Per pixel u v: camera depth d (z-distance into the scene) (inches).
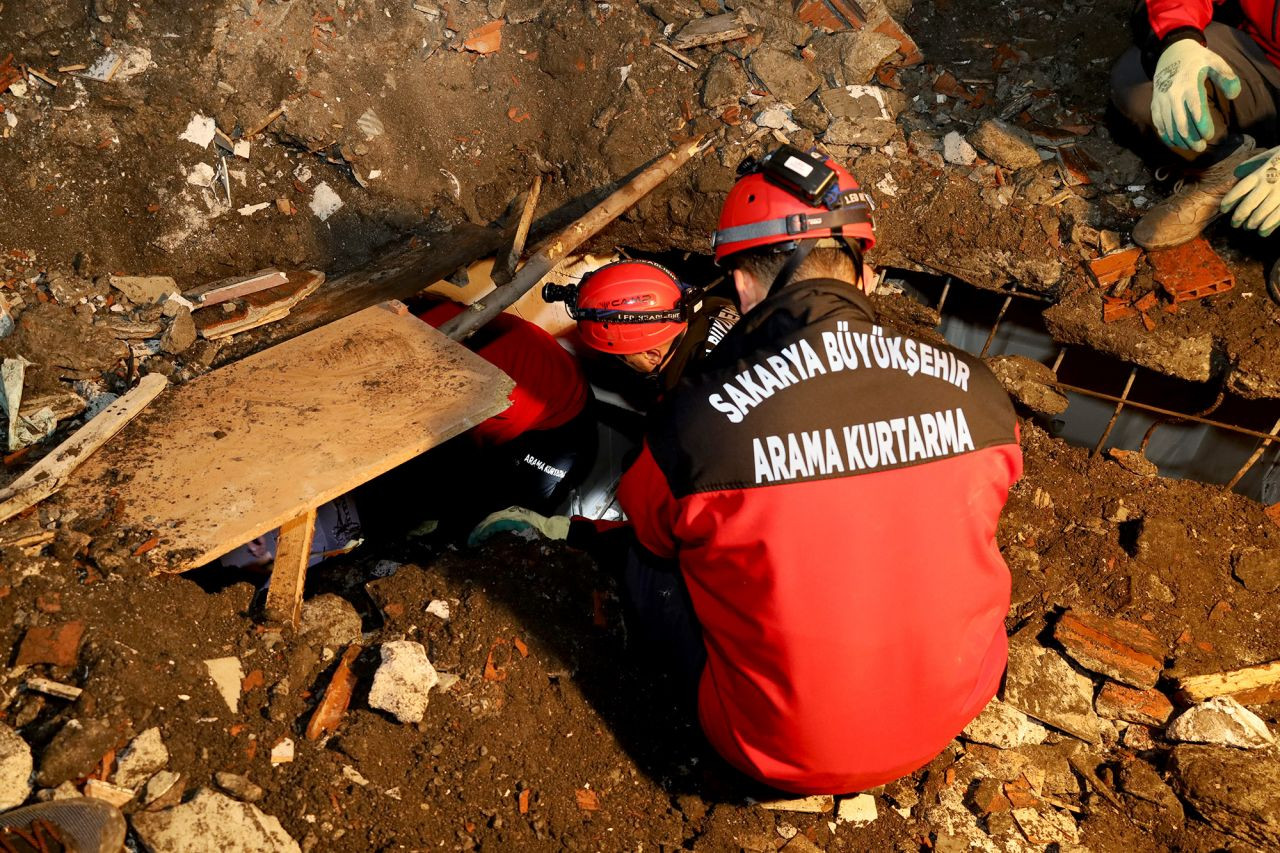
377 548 110.0
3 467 89.7
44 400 94.8
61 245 106.4
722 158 119.9
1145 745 92.8
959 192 118.8
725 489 65.0
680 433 66.7
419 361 94.3
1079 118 120.1
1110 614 102.0
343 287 114.1
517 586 92.9
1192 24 102.0
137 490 81.1
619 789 83.7
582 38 123.4
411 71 122.0
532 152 126.0
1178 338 110.3
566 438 114.7
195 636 78.6
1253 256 111.7
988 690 79.5
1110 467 115.1
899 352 66.8
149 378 91.0
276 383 91.8
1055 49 125.0
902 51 125.7
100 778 68.5
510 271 112.8
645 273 100.4
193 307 105.7
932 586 66.3
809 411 64.4
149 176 110.7
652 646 86.6
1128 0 125.9
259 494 80.8
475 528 104.5
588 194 124.5
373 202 120.5
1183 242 111.0
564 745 84.7
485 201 127.0
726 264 75.7
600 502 135.8
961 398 66.9
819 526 64.3
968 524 67.1
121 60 109.1
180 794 70.2
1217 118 106.9
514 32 124.9
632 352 102.3
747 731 74.2
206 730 73.9
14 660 71.4
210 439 85.8
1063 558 106.6
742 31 123.4
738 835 82.7
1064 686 95.7
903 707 69.5
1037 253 116.0
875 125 121.5
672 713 89.4
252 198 115.6
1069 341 115.9
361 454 84.4
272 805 72.9
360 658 84.1
